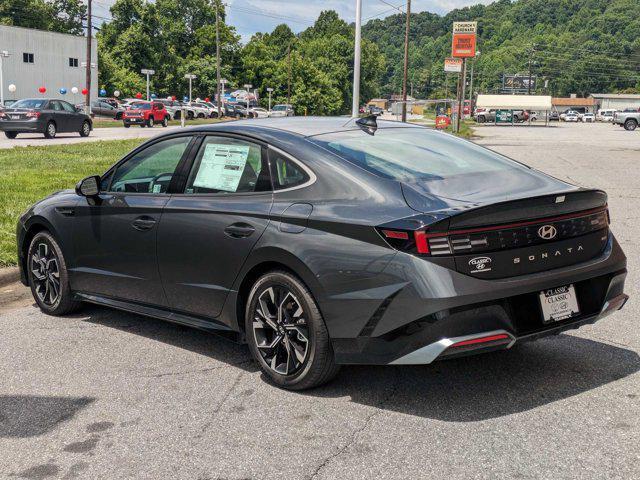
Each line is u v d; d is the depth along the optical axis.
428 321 3.36
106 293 5.15
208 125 4.70
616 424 3.45
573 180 14.88
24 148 21.14
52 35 67.25
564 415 3.56
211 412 3.70
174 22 103.38
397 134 4.55
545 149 26.50
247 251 4.04
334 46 142.25
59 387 4.09
